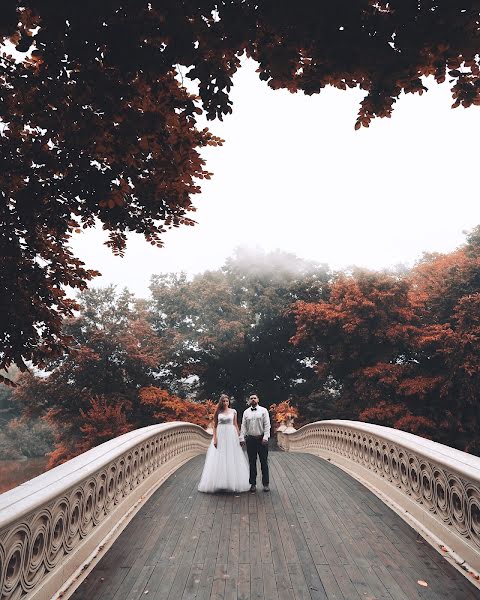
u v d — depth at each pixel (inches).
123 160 141.8
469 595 135.8
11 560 113.9
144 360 1125.7
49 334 189.0
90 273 193.9
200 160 146.0
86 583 147.9
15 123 137.6
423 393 842.2
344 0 93.7
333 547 178.5
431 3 96.1
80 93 113.0
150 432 308.8
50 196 154.4
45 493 134.3
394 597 134.9
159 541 189.2
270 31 104.0
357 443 359.3
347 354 978.7
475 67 108.2
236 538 191.3
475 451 792.9
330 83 115.8
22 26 120.1
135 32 100.3
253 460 290.4
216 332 1380.4
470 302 795.4
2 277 169.0
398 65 106.0
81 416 1019.3
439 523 184.1
